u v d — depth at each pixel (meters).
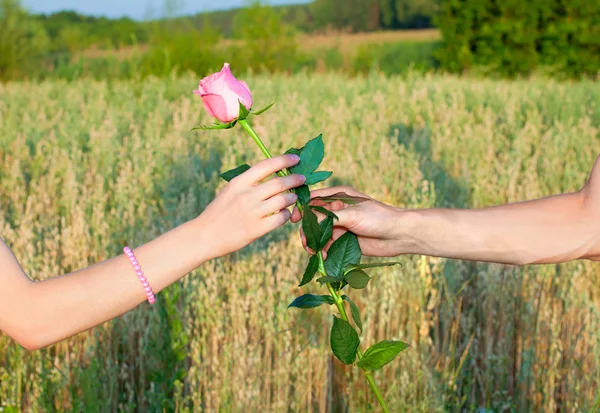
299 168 1.37
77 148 6.34
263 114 7.29
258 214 1.27
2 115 8.27
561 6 15.20
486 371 3.28
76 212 3.97
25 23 17.34
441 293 3.50
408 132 7.37
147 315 3.25
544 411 3.11
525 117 7.99
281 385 2.88
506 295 3.36
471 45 16.16
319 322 3.07
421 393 2.99
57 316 1.27
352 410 2.91
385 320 3.16
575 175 5.04
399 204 4.39
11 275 1.30
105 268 1.29
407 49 20.81
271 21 16.75
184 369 2.88
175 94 10.07
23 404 3.05
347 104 8.93
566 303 3.27
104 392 2.94
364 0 37.75
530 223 1.78
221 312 2.98
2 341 3.03
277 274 3.07
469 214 1.80
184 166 5.14
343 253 1.41
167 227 3.79
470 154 5.79
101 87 10.49
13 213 4.46
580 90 9.69
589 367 3.10
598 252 1.77
